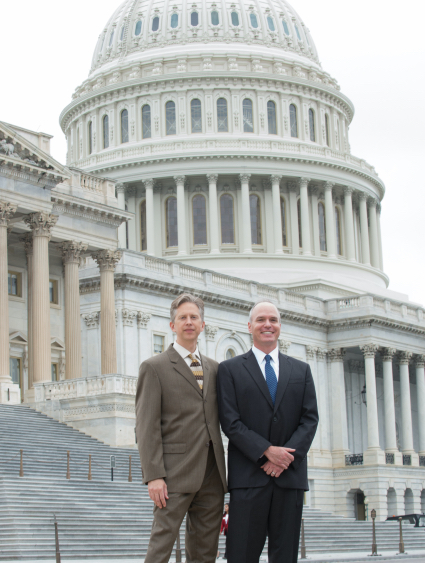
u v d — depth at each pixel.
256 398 11.77
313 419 11.91
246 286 79.69
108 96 110.75
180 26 112.56
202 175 105.25
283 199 108.62
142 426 11.54
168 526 11.33
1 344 51.09
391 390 87.12
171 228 106.00
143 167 105.50
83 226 59.91
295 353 83.50
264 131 108.69
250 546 11.48
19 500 33.91
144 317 68.38
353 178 112.81
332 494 82.88
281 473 11.55
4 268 51.69
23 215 54.72
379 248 119.31
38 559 29.50
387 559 38.72
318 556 40.72
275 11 116.56
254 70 110.12
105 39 117.69
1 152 52.00
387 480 82.25
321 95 114.50
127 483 40.47
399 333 88.94
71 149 116.75
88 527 33.50
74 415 50.69
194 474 11.47
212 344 74.75
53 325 62.19
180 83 108.12
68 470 38.72
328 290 95.50
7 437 43.81
